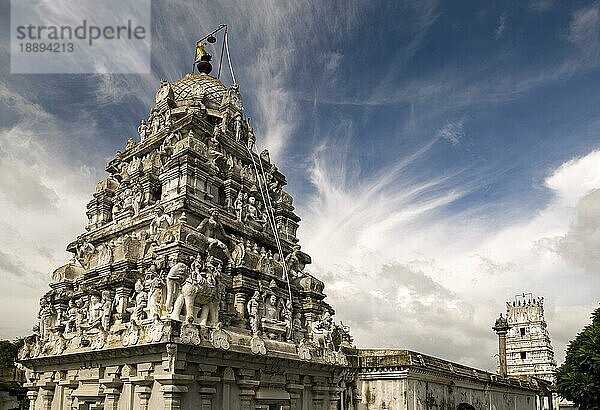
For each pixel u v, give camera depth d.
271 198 46.38
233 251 35.38
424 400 44.81
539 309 102.00
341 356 36.25
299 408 32.41
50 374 31.91
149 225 36.94
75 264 39.84
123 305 32.09
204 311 27.03
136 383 24.88
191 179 37.19
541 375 97.38
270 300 34.56
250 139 47.19
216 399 26.19
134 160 44.84
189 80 49.12
